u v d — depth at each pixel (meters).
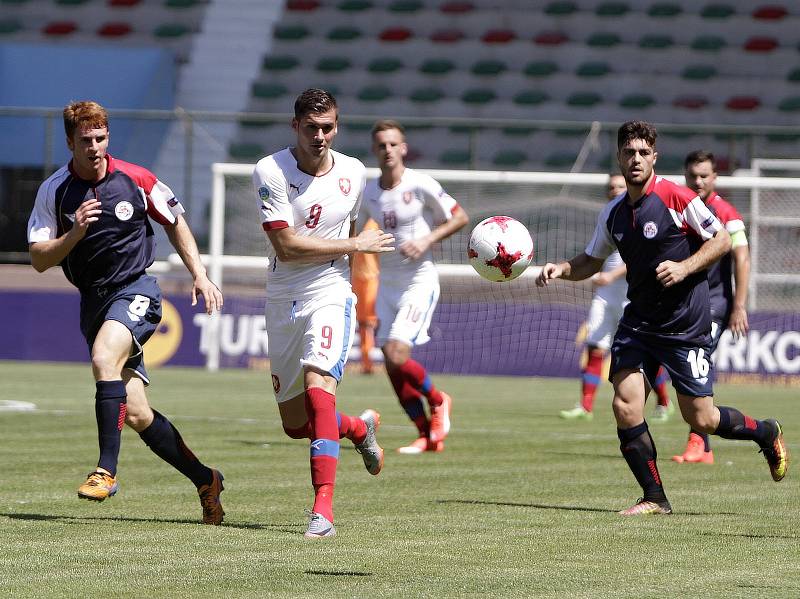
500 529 21.89
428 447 35.12
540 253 78.62
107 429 21.69
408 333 34.88
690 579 17.44
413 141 96.31
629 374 24.16
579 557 19.16
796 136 93.94
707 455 33.50
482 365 71.06
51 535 20.75
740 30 101.81
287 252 21.61
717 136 93.38
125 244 22.48
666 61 100.44
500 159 94.50
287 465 31.03
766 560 19.02
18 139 82.25
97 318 22.66
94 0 106.06
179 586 16.70
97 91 90.06
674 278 22.91
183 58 102.31
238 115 72.50
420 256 34.28
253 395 53.16
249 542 20.28
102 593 16.23
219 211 72.00
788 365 67.81
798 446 37.03
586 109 98.06
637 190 23.81
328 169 21.98
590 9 103.38
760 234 75.56
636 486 28.08
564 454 34.56
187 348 71.38
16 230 78.69
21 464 30.44
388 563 18.52
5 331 73.31
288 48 103.62
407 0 105.19
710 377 24.36
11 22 105.62
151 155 90.38
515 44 102.06
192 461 22.17
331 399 21.44
